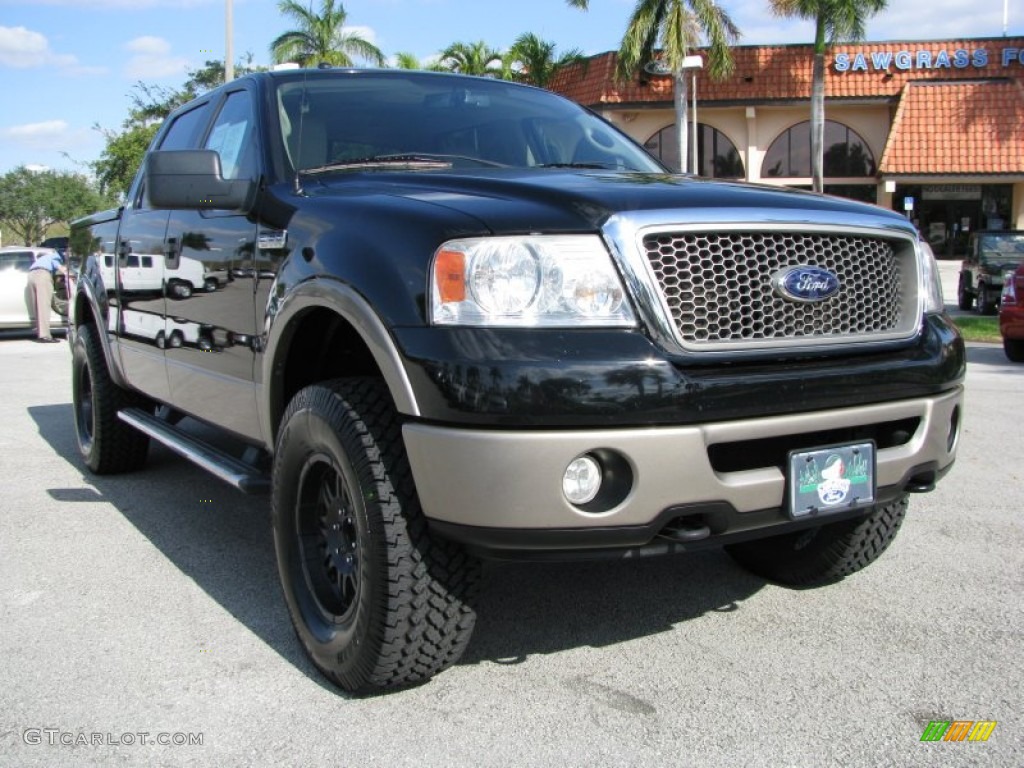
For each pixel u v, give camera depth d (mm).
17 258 15609
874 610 3646
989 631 3439
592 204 2680
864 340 2953
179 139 5027
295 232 3227
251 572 4098
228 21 21000
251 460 3807
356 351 3379
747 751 2646
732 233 2760
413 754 2635
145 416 5094
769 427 2676
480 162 3900
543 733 2742
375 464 2746
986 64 35000
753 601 3760
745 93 35562
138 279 4766
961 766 2568
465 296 2578
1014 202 35469
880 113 36156
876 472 2939
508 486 2498
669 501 2584
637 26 29812
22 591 3871
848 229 2965
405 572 2727
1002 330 11445
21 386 9836
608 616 3615
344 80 4215
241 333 3611
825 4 30531
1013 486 5457
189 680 3088
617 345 2561
